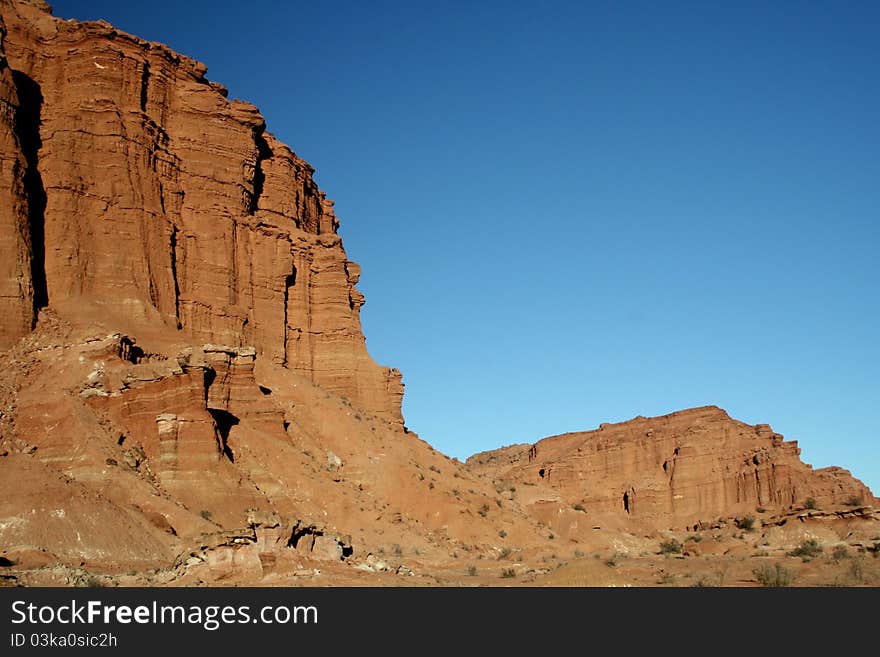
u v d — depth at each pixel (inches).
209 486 2490.2
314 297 3700.8
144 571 1993.1
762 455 5403.5
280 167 3814.0
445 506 3056.1
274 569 1899.6
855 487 4936.0
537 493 3966.5
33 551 1940.2
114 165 3157.0
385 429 3452.3
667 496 5487.2
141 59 3346.5
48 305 2935.5
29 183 2999.5
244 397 2933.1
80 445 2402.8
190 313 3248.0
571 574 2101.4
